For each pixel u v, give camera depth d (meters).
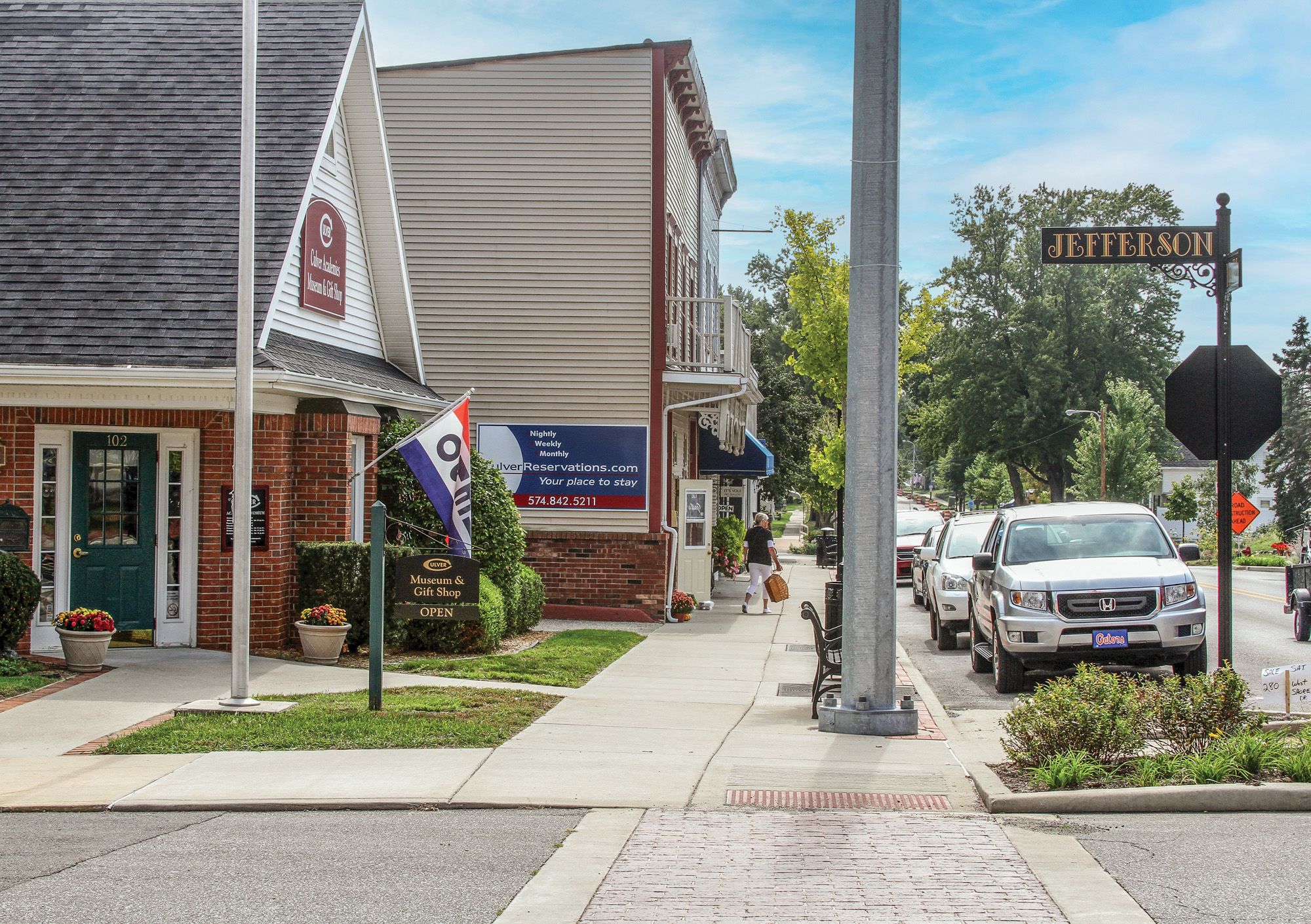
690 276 25.22
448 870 6.31
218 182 14.68
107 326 13.12
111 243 14.01
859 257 10.02
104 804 7.74
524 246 20.64
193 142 15.15
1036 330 69.81
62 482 13.57
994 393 69.50
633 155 20.52
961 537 19.42
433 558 10.92
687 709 11.39
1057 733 8.41
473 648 14.66
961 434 72.19
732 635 18.62
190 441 13.84
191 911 5.62
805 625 20.31
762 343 47.19
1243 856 6.49
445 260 20.70
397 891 5.94
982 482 97.38
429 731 9.74
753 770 8.70
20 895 5.87
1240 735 8.35
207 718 10.25
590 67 20.59
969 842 6.84
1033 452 71.56
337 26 16.66
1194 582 12.72
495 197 20.70
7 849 6.76
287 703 10.83
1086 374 69.75
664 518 20.83
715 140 25.70
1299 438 80.69
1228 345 9.95
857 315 10.04
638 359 20.48
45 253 13.89
